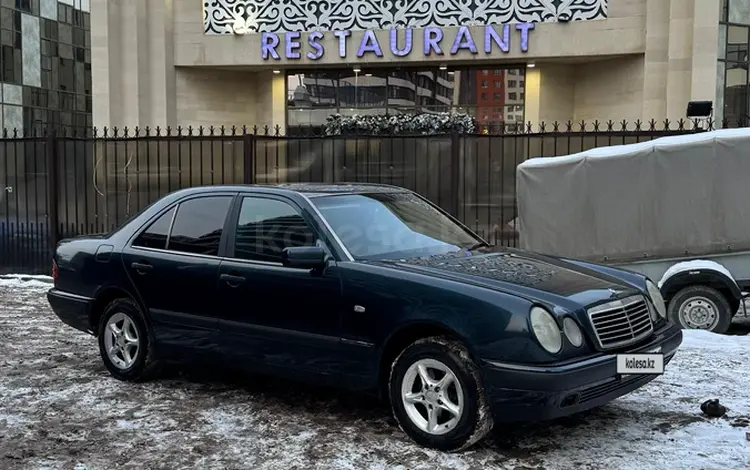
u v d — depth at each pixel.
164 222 6.10
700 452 4.46
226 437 4.88
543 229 8.83
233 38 20.12
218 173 12.47
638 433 4.81
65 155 12.44
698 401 5.46
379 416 5.25
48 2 37.84
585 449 4.54
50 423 5.21
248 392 5.91
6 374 6.52
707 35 17.19
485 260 5.13
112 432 5.01
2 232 12.70
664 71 17.94
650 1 17.91
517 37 18.72
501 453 4.48
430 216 5.99
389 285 4.68
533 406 4.15
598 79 19.50
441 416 4.55
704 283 7.89
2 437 4.94
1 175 12.71
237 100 21.53
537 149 11.28
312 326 5.00
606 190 8.46
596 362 4.28
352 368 4.86
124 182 12.43
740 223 7.96
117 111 20.09
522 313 4.22
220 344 5.53
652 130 9.77
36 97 36.97
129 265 6.09
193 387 6.07
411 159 11.15
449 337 4.53
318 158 11.55
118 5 20.06
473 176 10.88
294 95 21.14
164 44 20.25
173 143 12.72
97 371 6.61
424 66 20.09
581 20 18.47
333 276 4.92
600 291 4.67
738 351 6.87
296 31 19.75
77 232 12.49
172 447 4.71
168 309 5.82
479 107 20.16
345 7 19.47
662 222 8.24
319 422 5.15
